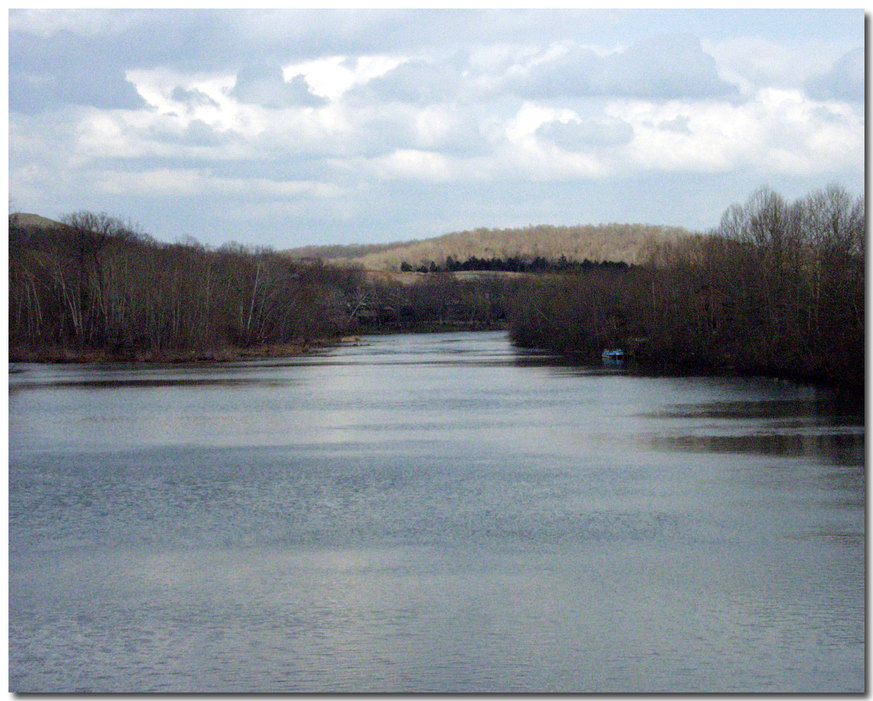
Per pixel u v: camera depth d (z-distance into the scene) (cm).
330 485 3606
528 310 15712
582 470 3869
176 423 5612
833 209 8938
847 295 7181
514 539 2784
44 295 12588
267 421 5675
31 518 3117
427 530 2900
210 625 2141
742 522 2956
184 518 3097
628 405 6306
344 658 1959
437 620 2142
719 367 9656
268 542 2786
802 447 4375
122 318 12100
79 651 2019
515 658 1945
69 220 13012
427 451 4412
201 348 12244
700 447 4422
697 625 2097
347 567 2528
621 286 12950
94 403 6788
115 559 2638
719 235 10800
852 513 3062
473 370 10006
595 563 2536
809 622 2105
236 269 13925
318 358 12544
